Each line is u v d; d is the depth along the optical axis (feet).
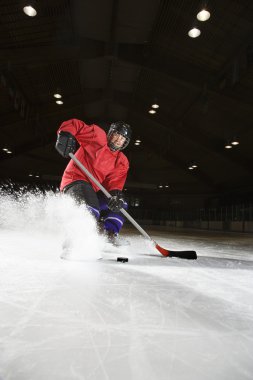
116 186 9.02
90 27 26.99
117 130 8.43
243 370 2.47
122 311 3.83
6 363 2.44
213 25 24.03
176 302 4.32
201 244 17.03
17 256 7.89
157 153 62.28
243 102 31.14
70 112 49.24
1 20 23.71
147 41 28.58
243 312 4.00
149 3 23.61
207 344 2.96
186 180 77.36
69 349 2.73
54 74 35.14
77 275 5.73
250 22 22.48
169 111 44.14
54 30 26.04
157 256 9.00
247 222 49.49
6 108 40.24
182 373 2.39
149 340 3.00
